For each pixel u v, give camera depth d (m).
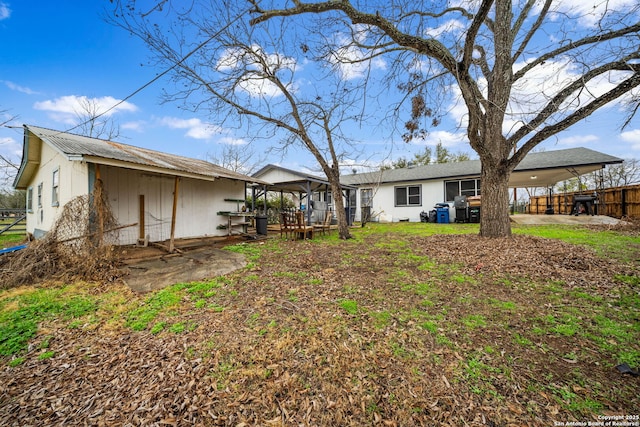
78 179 5.58
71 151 4.64
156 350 2.40
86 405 1.81
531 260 4.60
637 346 2.25
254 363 2.19
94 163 5.08
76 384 2.01
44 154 7.71
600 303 3.06
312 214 12.21
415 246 6.57
